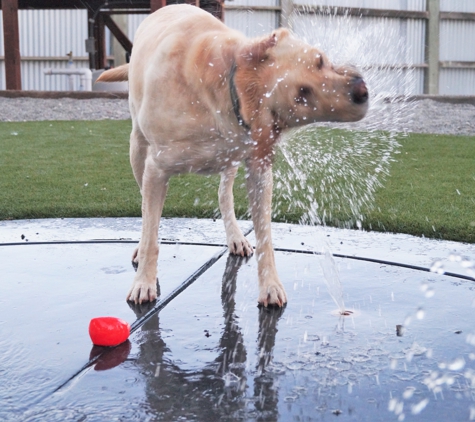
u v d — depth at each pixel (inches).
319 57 79.0
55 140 321.4
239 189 205.2
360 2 625.6
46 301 104.8
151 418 67.6
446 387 74.4
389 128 336.2
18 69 462.9
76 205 181.9
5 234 149.6
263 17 603.5
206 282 115.0
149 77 96.1
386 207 180.4
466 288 110.2
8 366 80.7
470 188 211.2
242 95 82.7
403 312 99.3
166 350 85.7
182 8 115.2
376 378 76.9
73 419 67.3
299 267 123.3
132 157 119.6
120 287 112.1
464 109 429.1
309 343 87.7
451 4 690.8
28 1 500.4
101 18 552.4
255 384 75.4
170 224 161.6
